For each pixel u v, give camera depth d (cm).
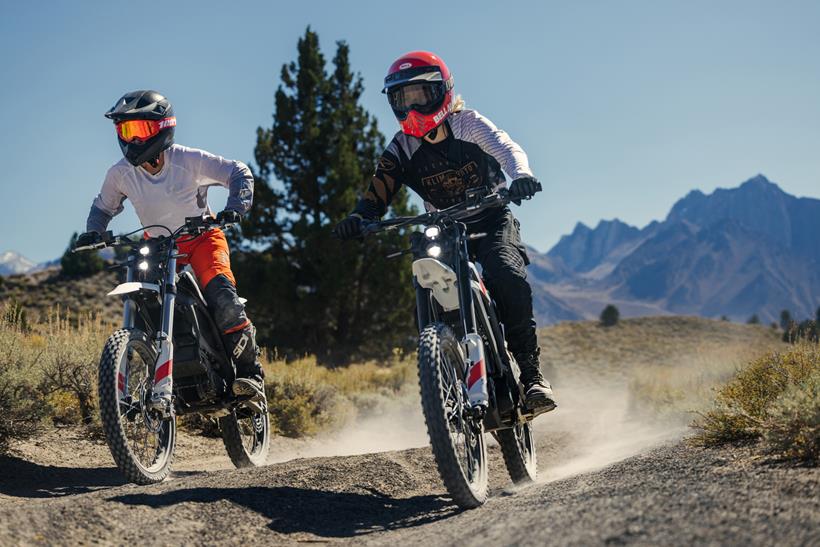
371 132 3394
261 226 3172
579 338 7669
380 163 523
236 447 615
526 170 473
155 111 540
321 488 470
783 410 420
